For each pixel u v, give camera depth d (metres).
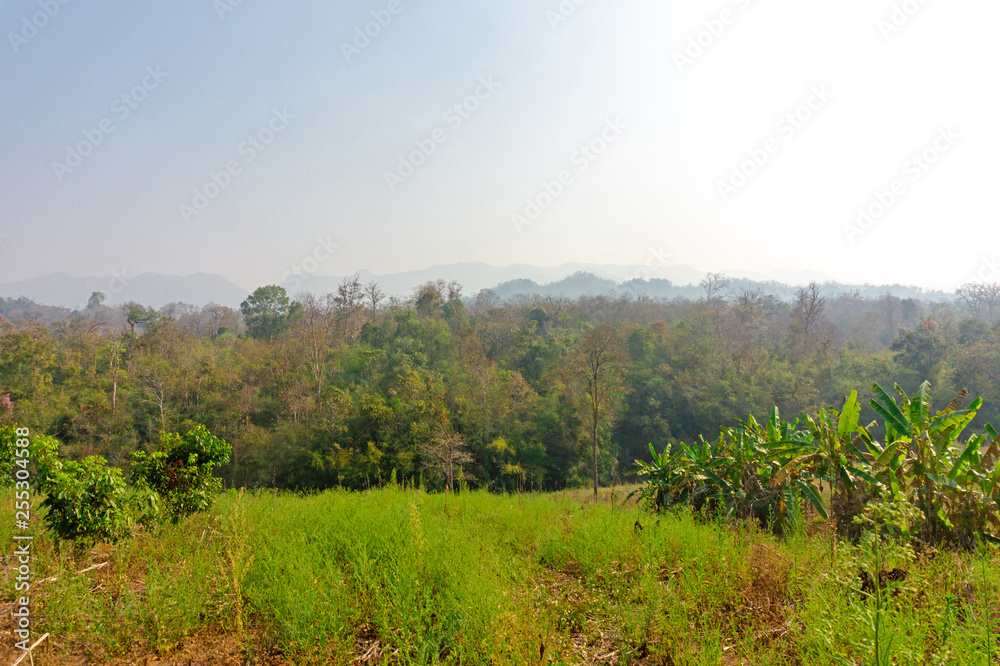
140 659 4.14
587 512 8.90
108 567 6.02
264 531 6.65
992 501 6.53
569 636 4.27
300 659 3.95
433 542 5.67
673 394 49.59
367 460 33.09
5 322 51.97
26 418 37.09
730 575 5.16
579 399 41.25
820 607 4.14
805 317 67.50
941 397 46.41
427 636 4.08
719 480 9.70
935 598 4.28
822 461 8.44
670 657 4.02
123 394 43.34
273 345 54.00
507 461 38.41
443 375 46.00
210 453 8.55
